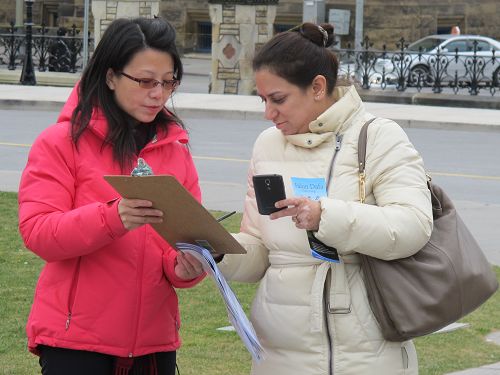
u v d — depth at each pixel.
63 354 4.60
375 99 30.80
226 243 4.45
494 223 13.15
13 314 8.60
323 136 4.62
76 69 35.69
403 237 4.41
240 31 31.25
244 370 7.44
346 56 33.88
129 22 4.62
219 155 19.06
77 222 4.36
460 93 34.28
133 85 4.59
